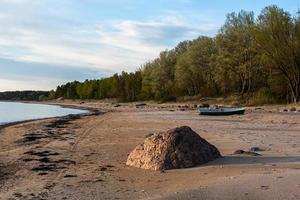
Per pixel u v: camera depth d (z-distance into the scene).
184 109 71.25
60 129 35.16
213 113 50.34
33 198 10.67
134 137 25.55
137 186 11.73
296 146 19.00
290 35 64.12
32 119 55.41
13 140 26.47
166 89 113.88
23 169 15.01
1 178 13.47
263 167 13.07
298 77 64.19
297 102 62.66
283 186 9.76
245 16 78.62
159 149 14.44
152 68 123.00
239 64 76.88
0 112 84.88
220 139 22.77
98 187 11.77
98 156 17.77
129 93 137.50
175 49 120.56
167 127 33.81
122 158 16.98
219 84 86.31
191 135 14.77
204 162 14.28
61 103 183.88
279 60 64.06
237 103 74.00
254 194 9.38
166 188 11.21
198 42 100.31
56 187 11.92
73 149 20.38
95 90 180.12
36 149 20.67
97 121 45.44
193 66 97.38
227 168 13.20
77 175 13.66
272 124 34.25
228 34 78.44
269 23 64.50
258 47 69.38
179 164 13.91
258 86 79.38
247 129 29.70
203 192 9.93
